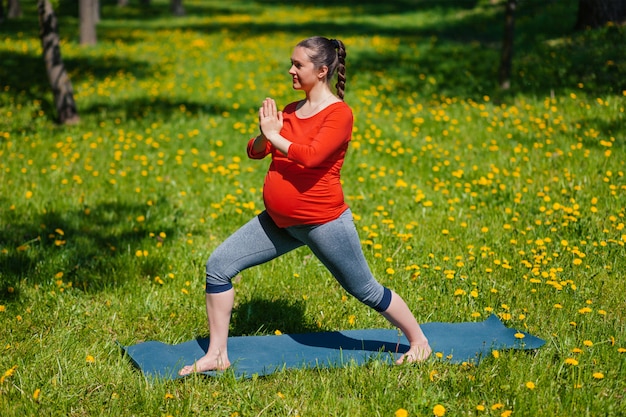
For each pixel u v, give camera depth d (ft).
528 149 27.73
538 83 37.63
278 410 10.77
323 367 12.00
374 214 20.94
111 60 54.90
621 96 33.27
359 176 25.53
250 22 86.79
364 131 31.55
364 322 14.47
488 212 21.22
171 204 22.80
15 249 18.07
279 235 11.57
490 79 41.24
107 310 14.98
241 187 24.34
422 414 10.48
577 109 32.17
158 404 10.87
